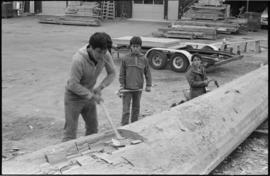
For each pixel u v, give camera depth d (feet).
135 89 20.71
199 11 72.18
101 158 12.39
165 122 15.06
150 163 12.46
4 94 29.17
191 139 14.65
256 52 51.96
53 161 12.47
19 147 19.01
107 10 95.35
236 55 39.75
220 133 16.25
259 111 20.44
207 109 17.28
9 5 97.19
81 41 59.67
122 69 20.70
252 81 23.07
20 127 22.06
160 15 94.43
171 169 12.61
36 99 28.02
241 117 18.51
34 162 12.43
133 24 85.51
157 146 13.38
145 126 14.47
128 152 12.64
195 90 22.54
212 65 36.32
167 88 31.89
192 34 64.34
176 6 92.17
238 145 17.51
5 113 24.52
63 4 101.86
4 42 57.06
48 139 20.31
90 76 16.10
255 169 16.61
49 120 23.39
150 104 27.22
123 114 21.03
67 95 16.57
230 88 20.95
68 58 45.19
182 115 16.02
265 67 27.99
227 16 74.23
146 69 20.92
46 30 74.33
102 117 24.00
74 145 13.50
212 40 63.41
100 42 15.19
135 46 20.25
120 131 14.40
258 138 20.54
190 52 41.06
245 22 72.38
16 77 34.94
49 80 34.09
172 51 38.32
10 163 12.36
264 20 78.23
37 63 41.68
